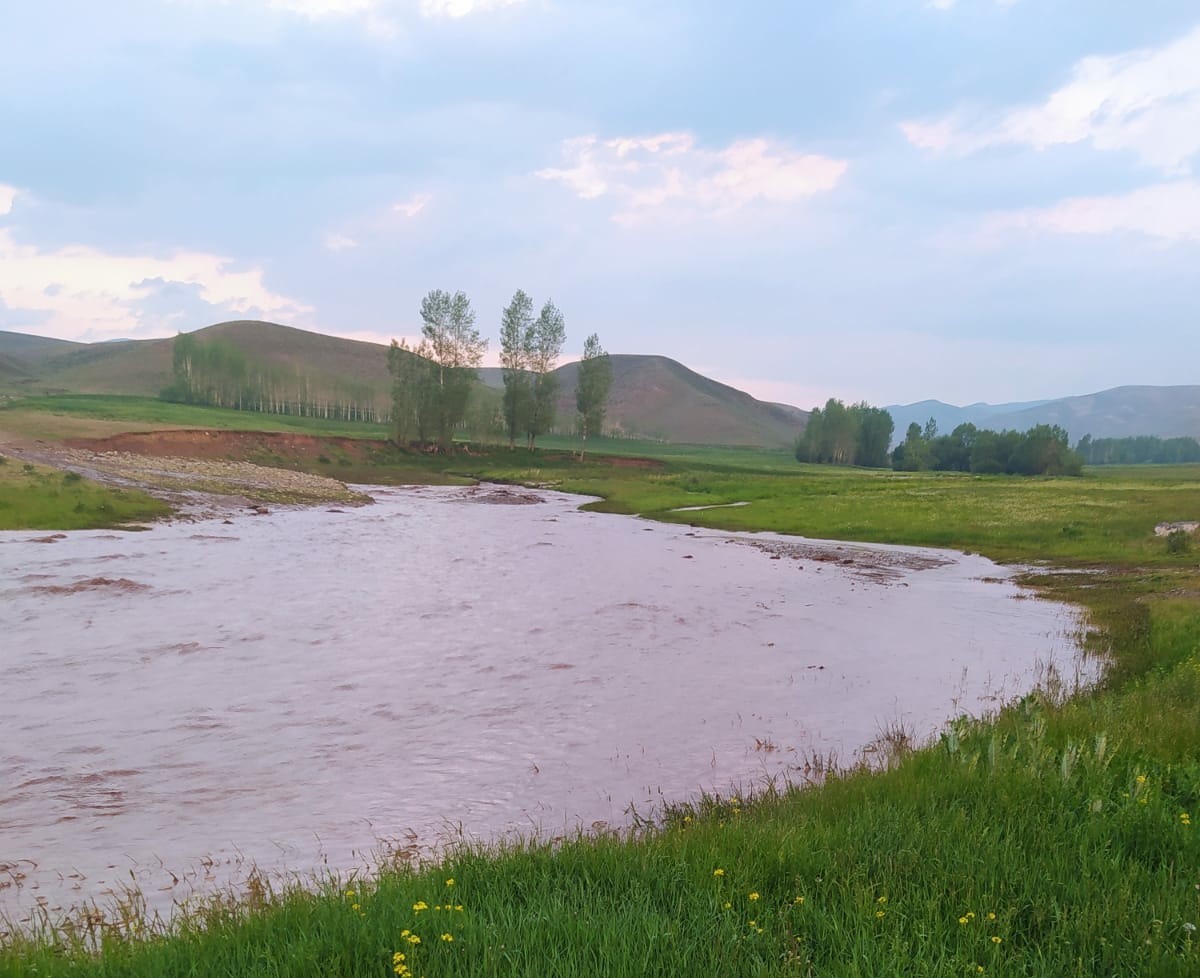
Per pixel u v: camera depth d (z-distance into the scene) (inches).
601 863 233.9
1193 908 185.5
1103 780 281.4
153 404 4923.7
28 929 248.4
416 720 491.2
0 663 593.0
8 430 2348.7
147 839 331.9
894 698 550.6
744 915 192.9
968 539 1617.9
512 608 847.1
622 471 4106.8
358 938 180.9
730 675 606.9
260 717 492.1
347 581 983.0
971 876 207.6
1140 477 4170.8
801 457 7052.2
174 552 1159.6
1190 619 737.6
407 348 4084.6
